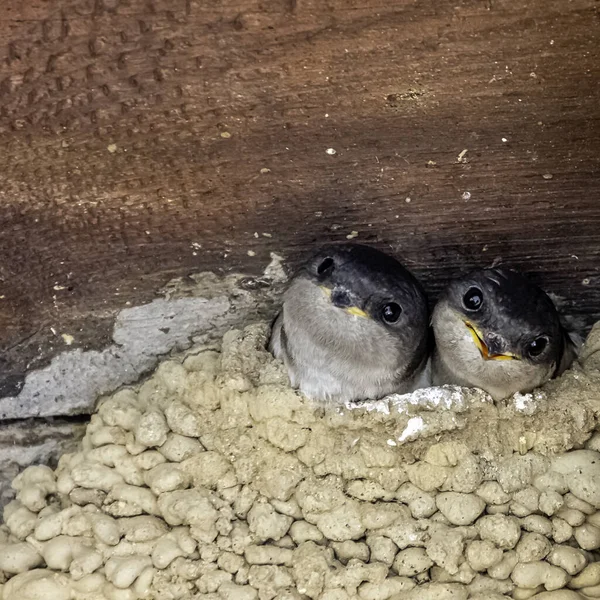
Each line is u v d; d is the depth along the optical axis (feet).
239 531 9.04
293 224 9.31
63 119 8.20
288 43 7.77
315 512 9.08
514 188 8.91
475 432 9.26
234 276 9.75
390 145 8.57
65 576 8.84
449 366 9.84
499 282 9.44
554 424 9.26
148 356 10.18
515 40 7.72
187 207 9.07
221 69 7.93
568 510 9.00
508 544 8.70
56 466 10.28
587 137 8.43
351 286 9.22
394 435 9.14
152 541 9.00
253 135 8.45
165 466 9.38
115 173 8.70
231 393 9.52
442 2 7.48
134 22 7.58
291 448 9.27
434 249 9.62
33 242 9.19
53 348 9.99
